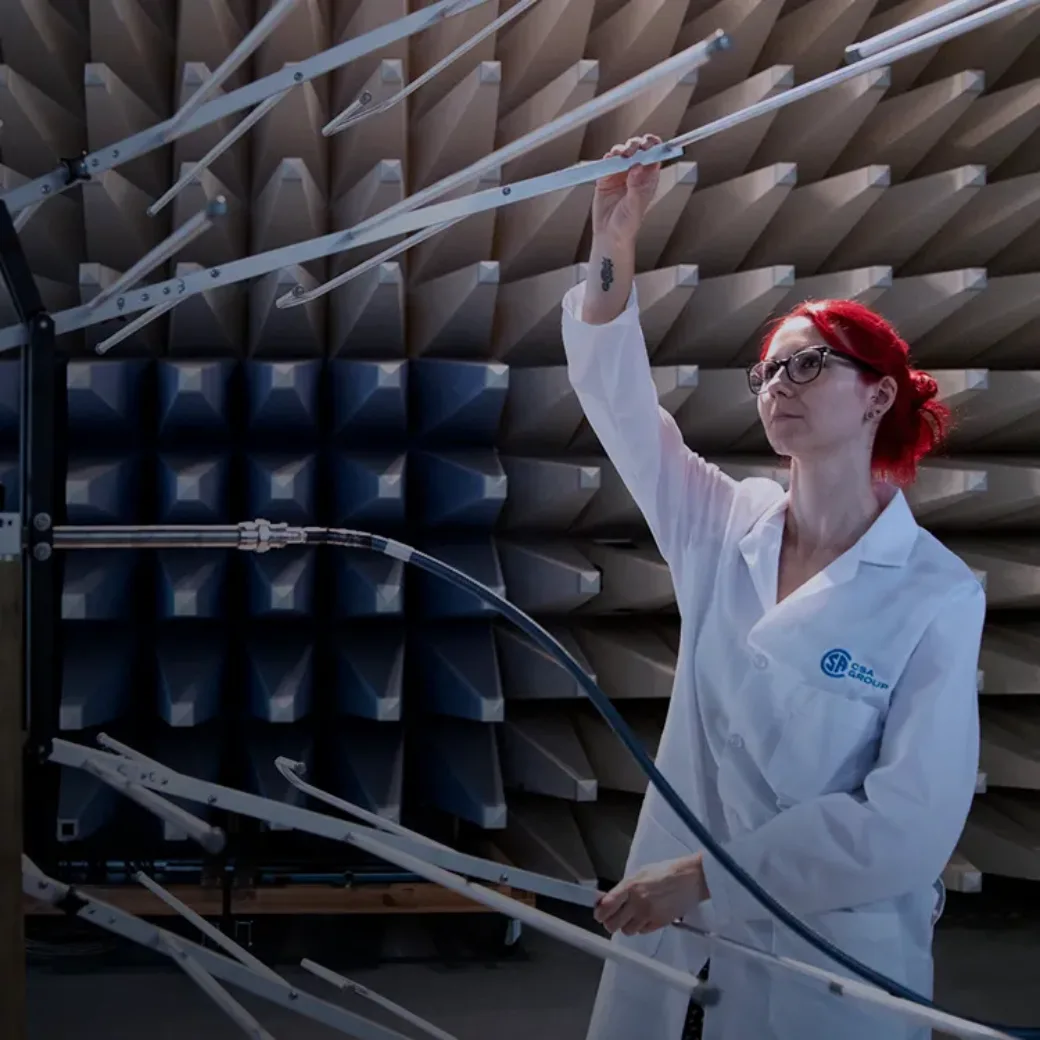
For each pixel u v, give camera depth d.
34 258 2.17
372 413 2.12
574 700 2.40
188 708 1.97
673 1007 1.13
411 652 2.24
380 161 2.11
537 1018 1.80
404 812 2.27
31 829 2.10
